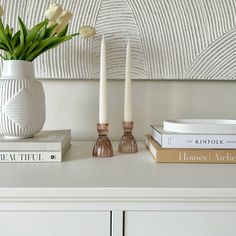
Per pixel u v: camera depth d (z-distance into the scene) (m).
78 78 0.78
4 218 0.40
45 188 0.39
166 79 0.79
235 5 0.76
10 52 0.59
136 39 0.77
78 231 0.41
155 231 0.41
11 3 0.75
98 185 0.40
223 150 0.54
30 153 0.55
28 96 0.57
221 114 0.82
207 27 0.77
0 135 0.63
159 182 0.42
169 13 0.77
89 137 0.82
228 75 0.78
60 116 0.81
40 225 0.40
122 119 0.81
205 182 0.42
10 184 0.40
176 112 0.82
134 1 0.76
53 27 0.61
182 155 0.55
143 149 0.69
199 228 0.41
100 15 0.76
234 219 0.41
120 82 0.81
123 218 0.41
